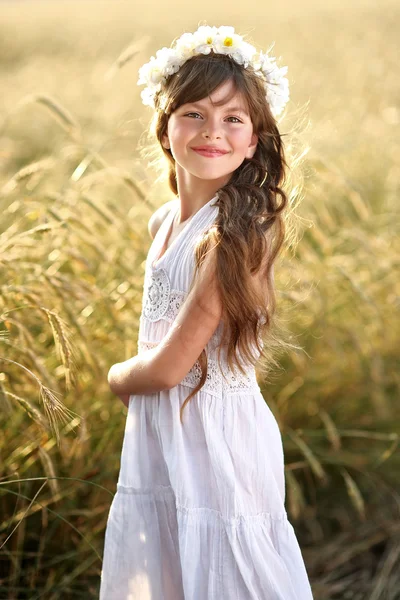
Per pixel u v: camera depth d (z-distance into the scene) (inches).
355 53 389.4
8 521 96.6
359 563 121.2
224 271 69.2
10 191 115.3
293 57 398.6
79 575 104.6
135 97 307.0
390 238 165.5
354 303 146.8
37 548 104.6
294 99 280.1
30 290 95.0
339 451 131.5
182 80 72.7
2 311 97.1
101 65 428.1
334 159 201.6
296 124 101.6
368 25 563.8
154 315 76.9
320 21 620.1
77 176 115.0
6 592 98.0
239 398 76.2
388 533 125.6
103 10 866.1
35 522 104.7
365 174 200.8
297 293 117.5
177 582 77.0
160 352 72.3
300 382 135.0
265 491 76.0
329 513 129.4
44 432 96.1
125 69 378.6
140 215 137.8
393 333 149.4
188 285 73.5
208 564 73.1
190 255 73.3
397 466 133.3
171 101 73.5
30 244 109.0
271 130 77.9
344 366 139.9
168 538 76.9
